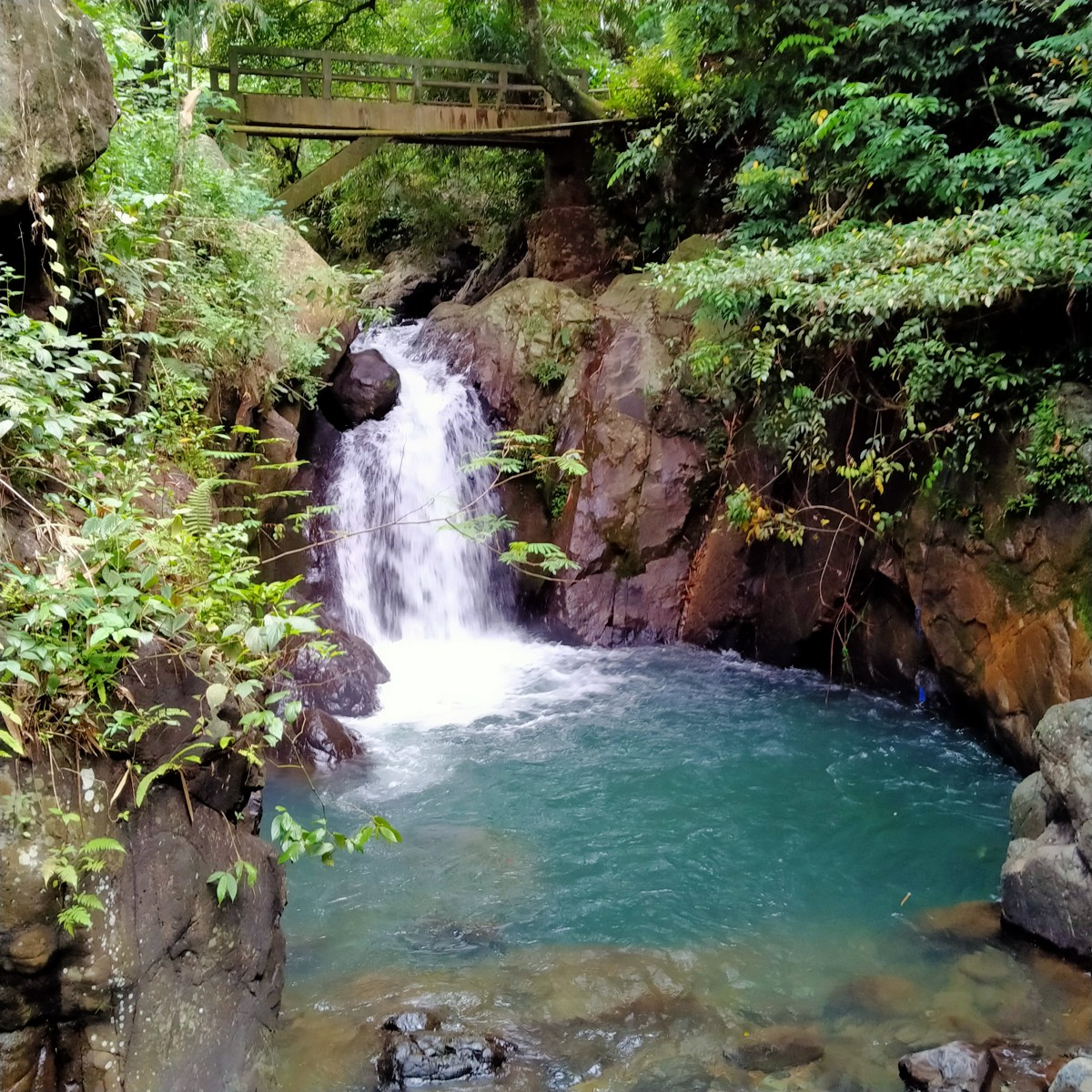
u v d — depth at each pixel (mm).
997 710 6824
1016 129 8344
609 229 13656
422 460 10758
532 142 13523
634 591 10109
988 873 5613
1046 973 4492
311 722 7199
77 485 3535
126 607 2932
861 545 8375
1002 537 6781
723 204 11227
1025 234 6691
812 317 7906
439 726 7977
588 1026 4129
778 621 9305
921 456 7672
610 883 5504
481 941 4867
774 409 8953
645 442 10117
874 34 8922
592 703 8547
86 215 4914
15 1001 2670
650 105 12445
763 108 10633
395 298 16938
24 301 4406
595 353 10781
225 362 7172
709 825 6238
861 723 7934
